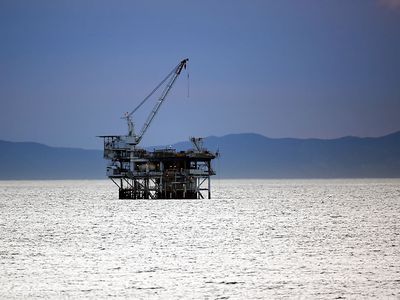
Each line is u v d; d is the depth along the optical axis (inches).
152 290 4542.3
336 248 6314.0
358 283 4719.5
